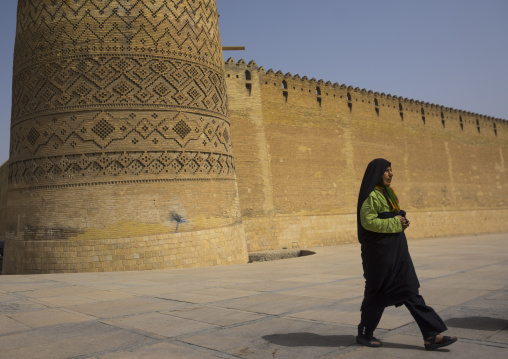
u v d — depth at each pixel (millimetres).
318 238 19938
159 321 3965
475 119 30375
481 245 14328
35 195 11070
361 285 5855
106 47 11109
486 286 5254
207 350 2990
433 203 26000
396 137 24797
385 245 2908
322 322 3699
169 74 11617
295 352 2871
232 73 18453
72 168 10773
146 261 10570
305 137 20438
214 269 9359
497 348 2758
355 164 22359
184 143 11609
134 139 10977
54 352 3045
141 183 10875
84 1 11203
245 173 18031
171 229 11008
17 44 12289
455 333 3164
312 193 20203
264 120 19062
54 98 11117
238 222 13133
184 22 12102
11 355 2996
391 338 3139
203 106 12266
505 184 31672
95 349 3098
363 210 2965
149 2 11547
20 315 4363
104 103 10938
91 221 10539
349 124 22516
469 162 29172
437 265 8070
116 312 4461
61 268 10461
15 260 11297
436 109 27641
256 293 5469
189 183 11523
